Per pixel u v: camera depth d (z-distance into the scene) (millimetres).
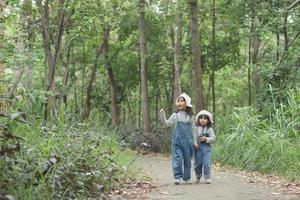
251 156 13945
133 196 8852
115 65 32562
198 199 8531
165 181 11430
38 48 14867
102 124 14172
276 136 13750
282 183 10812
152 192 9391
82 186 7676
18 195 5902
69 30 16891
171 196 8891
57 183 6730
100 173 8406
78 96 37531
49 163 6438
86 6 15867
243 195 8961
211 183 10859
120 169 10227
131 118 39562
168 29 29656
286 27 19344
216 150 16109
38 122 8422
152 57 30688
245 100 38594
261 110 17641
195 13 18875
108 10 19344
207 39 28000
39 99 10133
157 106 36812
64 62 29000
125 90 35156
